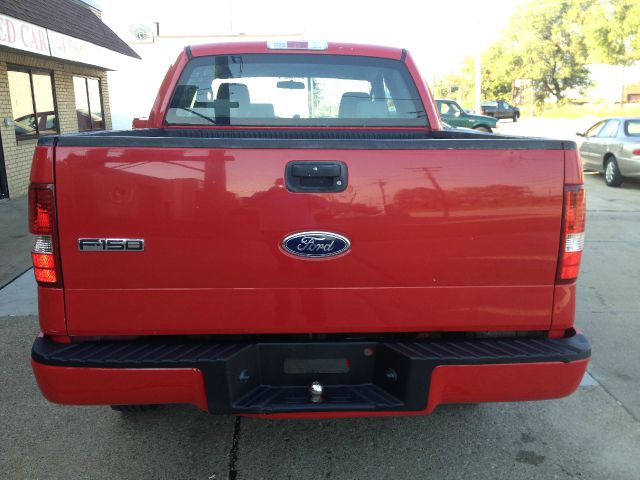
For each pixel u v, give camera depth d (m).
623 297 5.81
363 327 2.49
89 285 2.41
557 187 2.44
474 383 2.49
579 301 5.70
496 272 2.48
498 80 57.25
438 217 2.43
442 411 3.68
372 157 2.38
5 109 10.43
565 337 2.63
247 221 2.39
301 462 3.13
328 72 4.03
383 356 2.56
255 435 3.40
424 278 2.47
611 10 39.12
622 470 3.07
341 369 2.60
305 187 2.39
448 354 2.47
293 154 2.37
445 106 22.83
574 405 3.75
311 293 2.46
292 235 2.40
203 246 2.40
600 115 45.09
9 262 6.85
